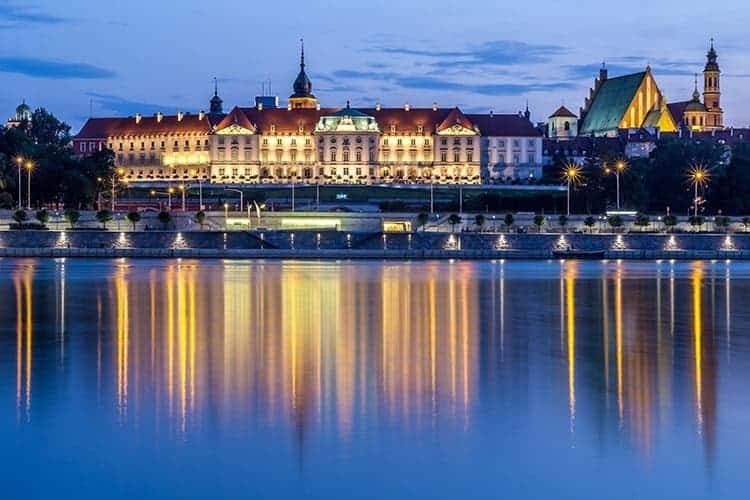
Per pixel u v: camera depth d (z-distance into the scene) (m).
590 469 79.12
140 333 147.88
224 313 174.75
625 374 114.25
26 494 74.50
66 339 141.00
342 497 74.00
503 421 91.62
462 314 175.75
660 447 84.06
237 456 81.69
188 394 102.00
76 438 85.94
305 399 99.81
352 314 174.75
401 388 105.50
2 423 90.44
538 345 137.25
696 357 126.94
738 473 78.19
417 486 75.88
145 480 76.88
